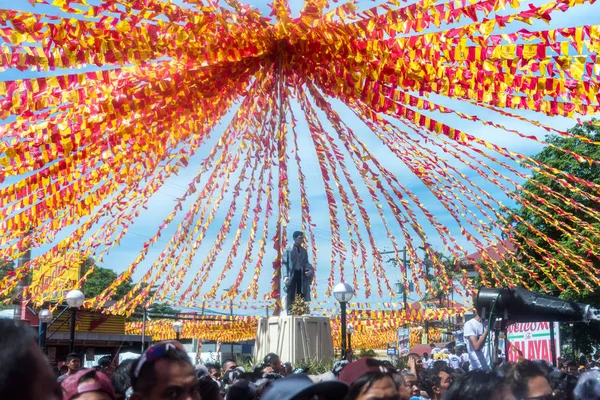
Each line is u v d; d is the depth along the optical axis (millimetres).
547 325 12453
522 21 4652
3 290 7375
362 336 22328
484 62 4977
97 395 2875
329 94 6555
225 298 10258
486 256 7984
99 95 5496
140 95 5633
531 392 4262
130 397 2863
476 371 3797
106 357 8117
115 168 6363
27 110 5266
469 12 4793
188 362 2895
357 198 8773
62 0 4773
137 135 6230
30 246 6828
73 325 11633
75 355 8969
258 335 12086
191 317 22234
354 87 6133
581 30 4508
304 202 9258
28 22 4805
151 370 2814
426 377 6742
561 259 19516
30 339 1593
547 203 6543
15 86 5168
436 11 4953
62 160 5992
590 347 26609
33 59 4938
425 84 5422
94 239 7582
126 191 7047
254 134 7441
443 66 5258
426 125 6031
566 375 5281
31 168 5637
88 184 6312
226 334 22703
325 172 8469
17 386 1495
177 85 5816
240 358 13398
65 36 4902
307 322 11594
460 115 5805
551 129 5637
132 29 5086
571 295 20438
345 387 2742
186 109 6160
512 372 4328
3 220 6035
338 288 11094
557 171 6051
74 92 5379
